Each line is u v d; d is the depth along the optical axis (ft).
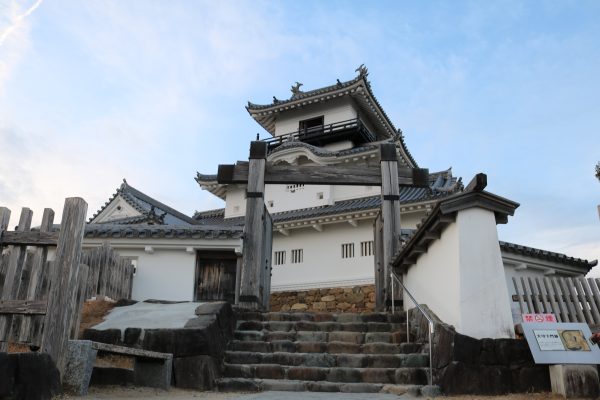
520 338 20.44
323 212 66.08
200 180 87.86
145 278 39.58
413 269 30.17
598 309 24.97
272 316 28.99
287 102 94.63
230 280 40.47
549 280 25.32
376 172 37.42
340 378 21.52
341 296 64.80
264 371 22.33
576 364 18.45
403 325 27.14
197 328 21.84
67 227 16.96
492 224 22.34
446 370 19.80
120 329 23.02
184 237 39.93
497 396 18.58
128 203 72.33
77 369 16.03
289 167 37.58
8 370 13.08
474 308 20.67
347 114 91.76
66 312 16.30
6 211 17.15
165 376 20.16
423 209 62.85
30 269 17.79
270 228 39.63
